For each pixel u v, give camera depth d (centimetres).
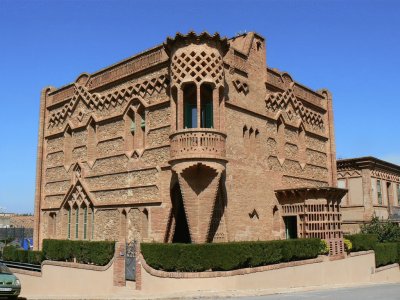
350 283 2933
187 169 2328
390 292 2106
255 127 2917
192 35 2398
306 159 3469
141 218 2727
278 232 2984
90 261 2605
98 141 3166
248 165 2797
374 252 3378
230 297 1878
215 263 2098
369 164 4512
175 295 1933
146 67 2836
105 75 3198
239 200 2675
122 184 2902
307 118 3581
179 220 2694
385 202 4803
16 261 3431
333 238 2869
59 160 3531
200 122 2489
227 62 2698
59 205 3428
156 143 2706
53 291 2802
